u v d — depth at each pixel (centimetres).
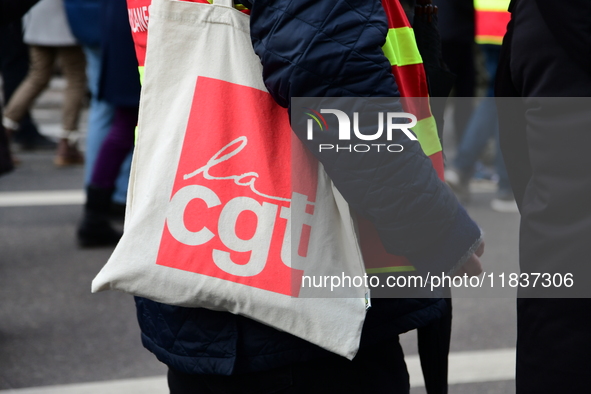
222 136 190
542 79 200
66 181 911
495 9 808
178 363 204
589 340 195
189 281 189
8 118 992
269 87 183
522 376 211
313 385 200
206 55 192
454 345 468
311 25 174
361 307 190
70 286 557
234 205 190
